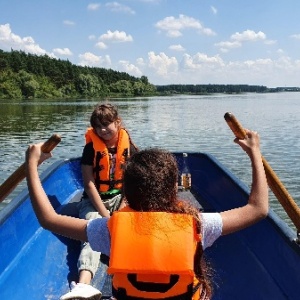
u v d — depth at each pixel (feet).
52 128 71.51
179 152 15.75
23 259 9.24
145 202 4.80
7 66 295.69
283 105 174.70
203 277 5.20
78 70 348.18
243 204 11.19
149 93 433.89
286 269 7.77
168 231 4.76
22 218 9.77
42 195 4.94
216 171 14.03
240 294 8.80
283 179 31.58
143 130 69.41
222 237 10.96
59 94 297.74
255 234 9.53
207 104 193.67
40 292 8.94
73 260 10.34
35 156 5.05
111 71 407.03
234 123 5.24
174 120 89.66
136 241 4.74
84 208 11.14
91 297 6.54
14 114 108.17
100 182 11.28
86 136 11.48
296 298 7.26
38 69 311.88
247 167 35.60
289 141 52.49
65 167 14.60
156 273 4.68
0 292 7.93
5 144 52.39
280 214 23.70
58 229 4.90
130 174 4.82
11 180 6.04
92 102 196.24
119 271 4.69
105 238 4.91
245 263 9.44
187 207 5.04
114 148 11.38
